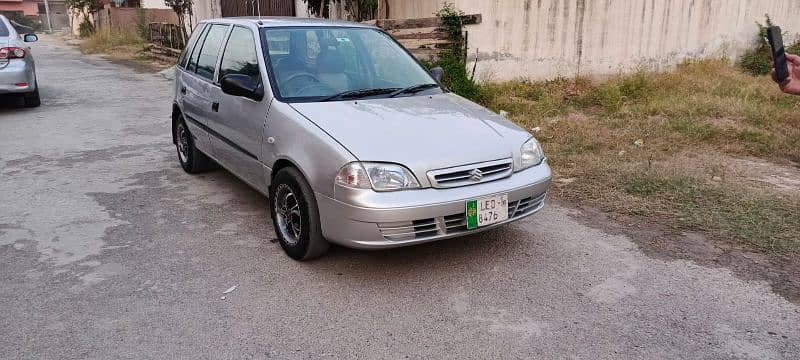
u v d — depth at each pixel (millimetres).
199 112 5297
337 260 3922
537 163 3957
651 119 8000
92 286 3564
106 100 10344
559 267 3816
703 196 5031
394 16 10695
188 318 3211
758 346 2961
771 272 3729
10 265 3840
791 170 5996
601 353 2900
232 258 3965
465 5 9438
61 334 3055
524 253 4027
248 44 4629
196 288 3545
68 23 43750
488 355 2887
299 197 3723
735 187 5289
